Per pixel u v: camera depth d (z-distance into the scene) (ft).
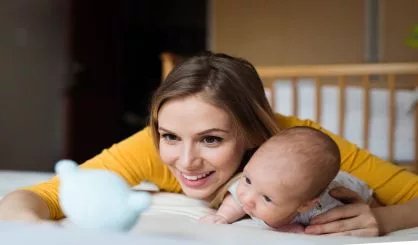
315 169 2.40
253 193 2.45
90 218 1.36
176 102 2.50
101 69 13.93
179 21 17.31
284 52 12.71
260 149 2.52
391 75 7.34
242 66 2.83
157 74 16.78
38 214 2.19
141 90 16.48
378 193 3.20
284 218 2.47
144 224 1.94
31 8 13.26
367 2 12.06
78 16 13.28
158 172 3.17
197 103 2.48
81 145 13.37
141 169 3.11
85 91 13.51
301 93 7.93
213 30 13.29
